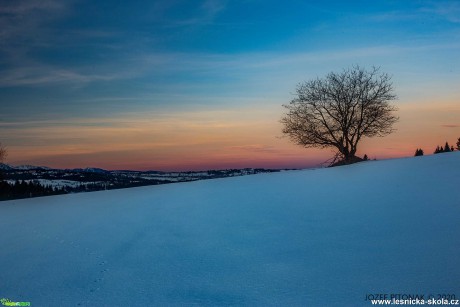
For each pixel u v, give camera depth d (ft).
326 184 44.57
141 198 49.26
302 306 15.48
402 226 23.91
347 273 17.95
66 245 27.66
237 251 22.58
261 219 29.73
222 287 17.87
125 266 21.84
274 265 19.81
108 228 32.04
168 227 30.17
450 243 20.22
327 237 23.41
